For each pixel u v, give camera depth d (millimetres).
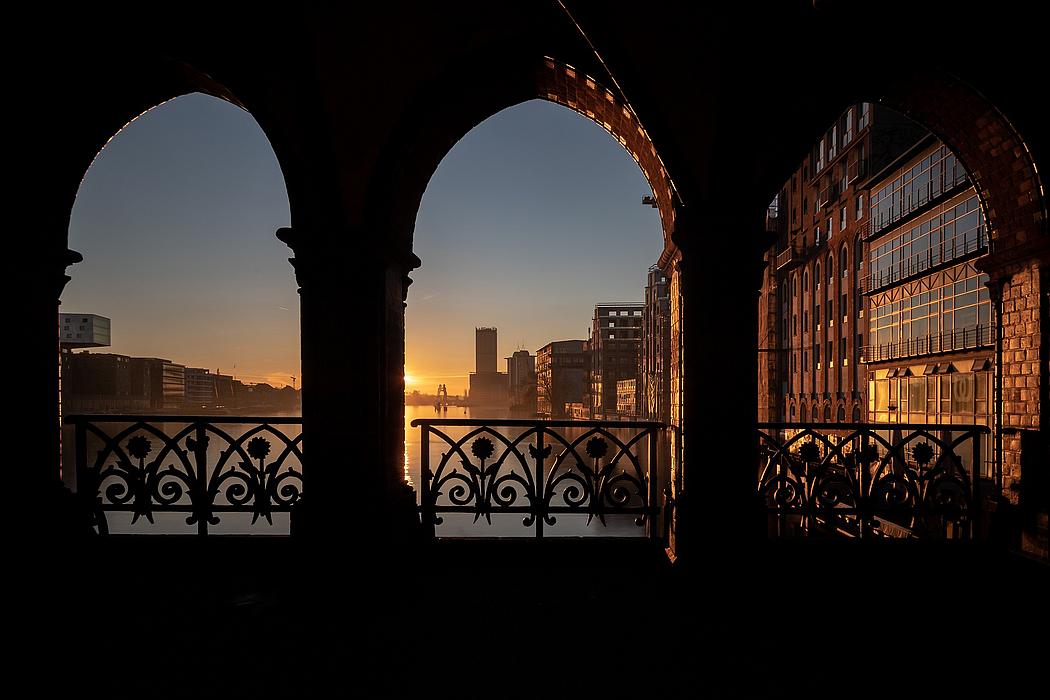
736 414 3451
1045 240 3619
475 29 3607
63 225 3729
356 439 3635
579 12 3133
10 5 3043
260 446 4105
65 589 3391
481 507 4156
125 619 3031
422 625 2959
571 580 3588
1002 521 3928
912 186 23844
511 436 49469
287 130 3605
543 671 2512
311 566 3561
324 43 3408
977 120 3787
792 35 3232
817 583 3502
